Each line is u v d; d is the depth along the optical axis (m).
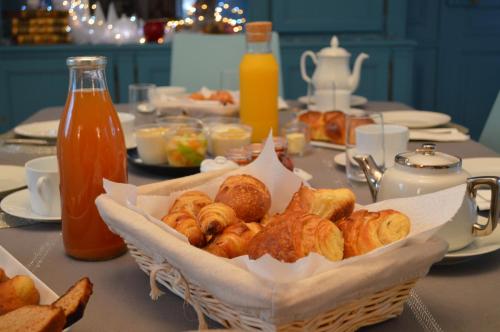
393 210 0.68
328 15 3.29
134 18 3.33
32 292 0.66
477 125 4.04
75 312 0.62
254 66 1.46
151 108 1.78
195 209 0.77
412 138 1.50
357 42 3.24
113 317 0.69
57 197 0.97
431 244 0.64
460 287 0.75
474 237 0.81
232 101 1.69
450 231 0.78
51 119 1.81
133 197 0.77
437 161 0.82
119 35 3.19
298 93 3.28
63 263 0.84
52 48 3.12
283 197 0.85
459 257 0.78
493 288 0.75
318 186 1.19
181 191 0.83
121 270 0.82
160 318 0.69
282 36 3.33
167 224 0.72
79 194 0.83
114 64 3.19
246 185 0.79
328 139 1.54
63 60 3.15
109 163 0.84
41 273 0.81
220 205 0.74
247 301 0.55
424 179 0.81
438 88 3.96
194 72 2.40
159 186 0.84
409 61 3.30
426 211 0.70
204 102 1.62
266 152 0.85
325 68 1.92
